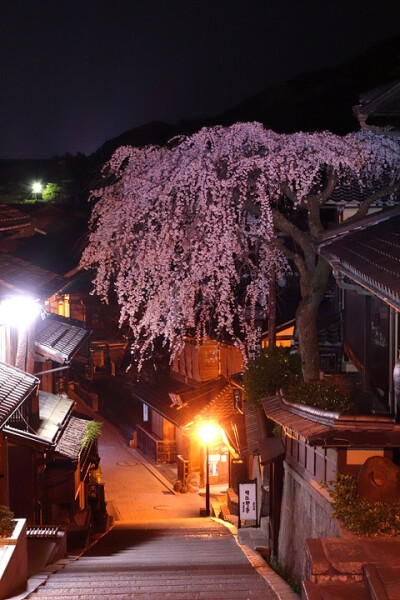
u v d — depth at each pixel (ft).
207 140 47.21
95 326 136.98
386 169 61.82
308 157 47.93
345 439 32.58
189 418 93.20
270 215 46.42
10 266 62.28
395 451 34.01
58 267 111.14
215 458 96.78
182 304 50.60
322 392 42.11
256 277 55.42
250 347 60.23
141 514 84.89
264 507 66.13
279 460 49.78
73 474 62.23
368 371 44.88
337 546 25.73
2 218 77.66
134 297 50.06
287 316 77.66
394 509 27.94
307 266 50.55
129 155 50.39
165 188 46.70
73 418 69.77
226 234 46.37
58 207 157.69
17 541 30.86
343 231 47.42
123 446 116.88
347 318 60.34
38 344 61.36
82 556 48.88
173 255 48.01
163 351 120.98
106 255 50.57
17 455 52.85
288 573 44.91
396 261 33.19
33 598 27.96
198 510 86.22
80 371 136.56
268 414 45.65
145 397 112.27
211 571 36.45
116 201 48.67
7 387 42.47
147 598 27.94
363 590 23.27
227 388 96.12
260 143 48.44
